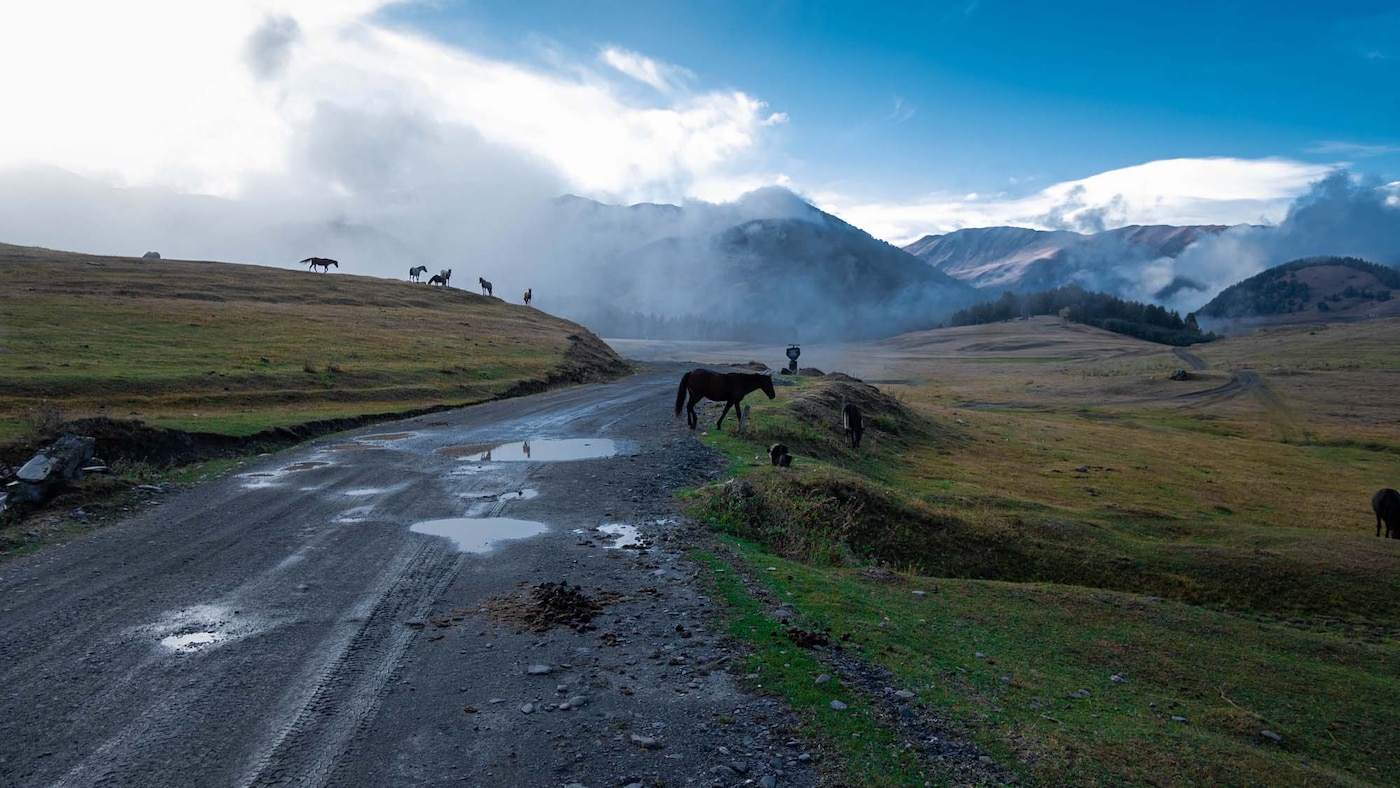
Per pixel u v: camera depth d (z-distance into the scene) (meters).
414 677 7.02
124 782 5.27
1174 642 11.58
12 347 30.89
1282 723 9.30
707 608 9.02
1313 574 17.61
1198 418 75.56
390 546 11.33
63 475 13.24
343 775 5.45
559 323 78.88
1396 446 58.81
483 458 19.48
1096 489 31.61
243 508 13.39
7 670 6.94
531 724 6.23
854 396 41.06
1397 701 10.34
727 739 6.10
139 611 8.49
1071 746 6.59
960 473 31.19
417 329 54.06
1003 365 146.12
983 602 12.00
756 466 19.64
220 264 78.06
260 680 6.88
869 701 6.88
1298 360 119.88
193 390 27.42
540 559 10.83
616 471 17.91
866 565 14.92
